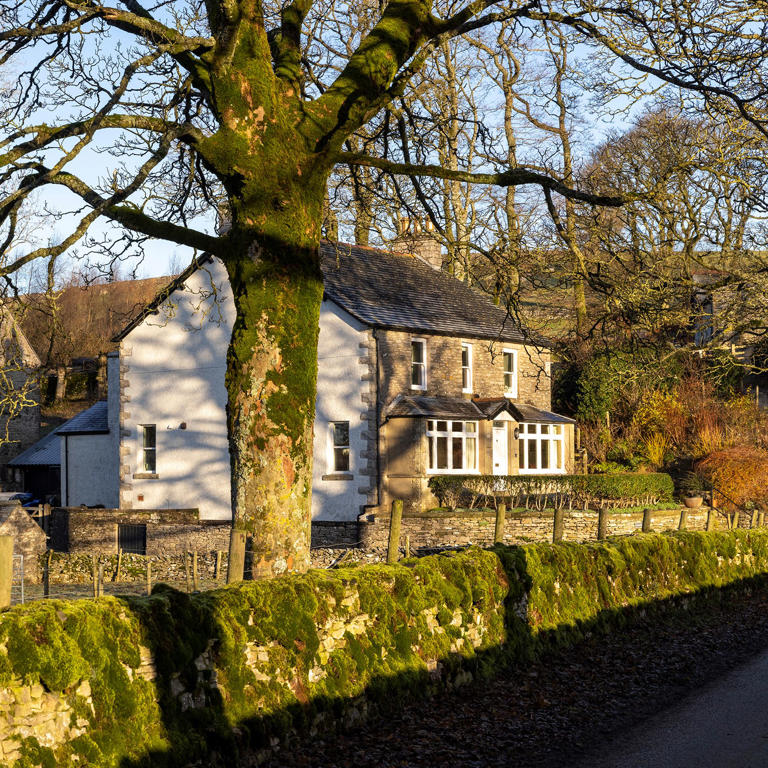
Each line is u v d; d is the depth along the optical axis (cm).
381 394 3141
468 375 3547
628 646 1491
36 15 1319
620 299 1661
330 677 972
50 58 1362
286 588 956
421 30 1297
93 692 726
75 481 3944
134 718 748
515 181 1322
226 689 852
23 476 4931
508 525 2894
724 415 3738
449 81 1866
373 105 1260
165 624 801
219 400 3422
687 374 3950
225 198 1595
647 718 1095
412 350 3303
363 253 3619
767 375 4175
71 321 5747
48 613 709
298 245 1223
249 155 1195
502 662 1254
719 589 1992
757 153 1984
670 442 3784
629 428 3884
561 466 3775
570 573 1491
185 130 1173
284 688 911
